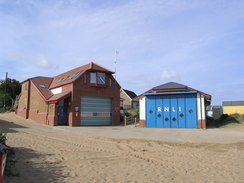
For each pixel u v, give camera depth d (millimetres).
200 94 21312
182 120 21688
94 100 25141
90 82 24750
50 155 7895
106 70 25844
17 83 50281
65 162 7094
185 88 21938
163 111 22578
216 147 10656
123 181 5516
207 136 14641
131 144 11211
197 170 6727
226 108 48219
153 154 8883
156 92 22984
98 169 6477
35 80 28938
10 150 7637
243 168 7008
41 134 13867
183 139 13219
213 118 31609
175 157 8422
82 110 23859
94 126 23594
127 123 26891
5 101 40938
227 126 21766
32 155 7676
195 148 10406
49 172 5977
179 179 5848
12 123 20469
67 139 12297
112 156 8281
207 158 8336
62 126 21797
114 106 26656
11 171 5676
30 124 21672
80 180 5469
